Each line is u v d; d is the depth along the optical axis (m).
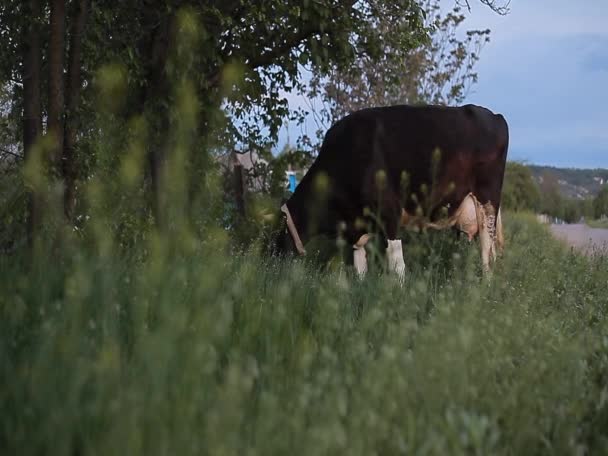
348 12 10.17
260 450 2.77
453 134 10.00
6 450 2.77
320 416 3.08
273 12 9.81
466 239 10.09
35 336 3.78
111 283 4.22
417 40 10.80
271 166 12.49
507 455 3.48
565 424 3.81
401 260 9.59
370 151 9.80
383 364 3.38
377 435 3.05
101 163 5.58
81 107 7.16
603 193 47.38
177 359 3.18
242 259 6.60
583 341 5.25
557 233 20.34
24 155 7.34
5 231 6.43
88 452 2.66
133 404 2.73
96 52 8.53
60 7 7.03
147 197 5.97
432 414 3.22
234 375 2.89
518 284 6.88
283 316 4.55
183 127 5.30
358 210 9.91
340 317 5.26
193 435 2.76
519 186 44.66
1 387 3.13
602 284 8.16
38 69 7.53
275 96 10.84
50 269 4.71
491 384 3.97
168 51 8.73
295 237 10.04
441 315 4.49
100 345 3.63
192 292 4.30
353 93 16.88
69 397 2.75
